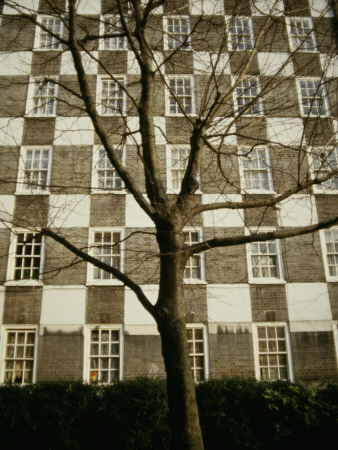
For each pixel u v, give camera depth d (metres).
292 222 14.74
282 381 10.93
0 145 15.23
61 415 9.73
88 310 13.59
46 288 13.72
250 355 13.28
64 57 16.53
